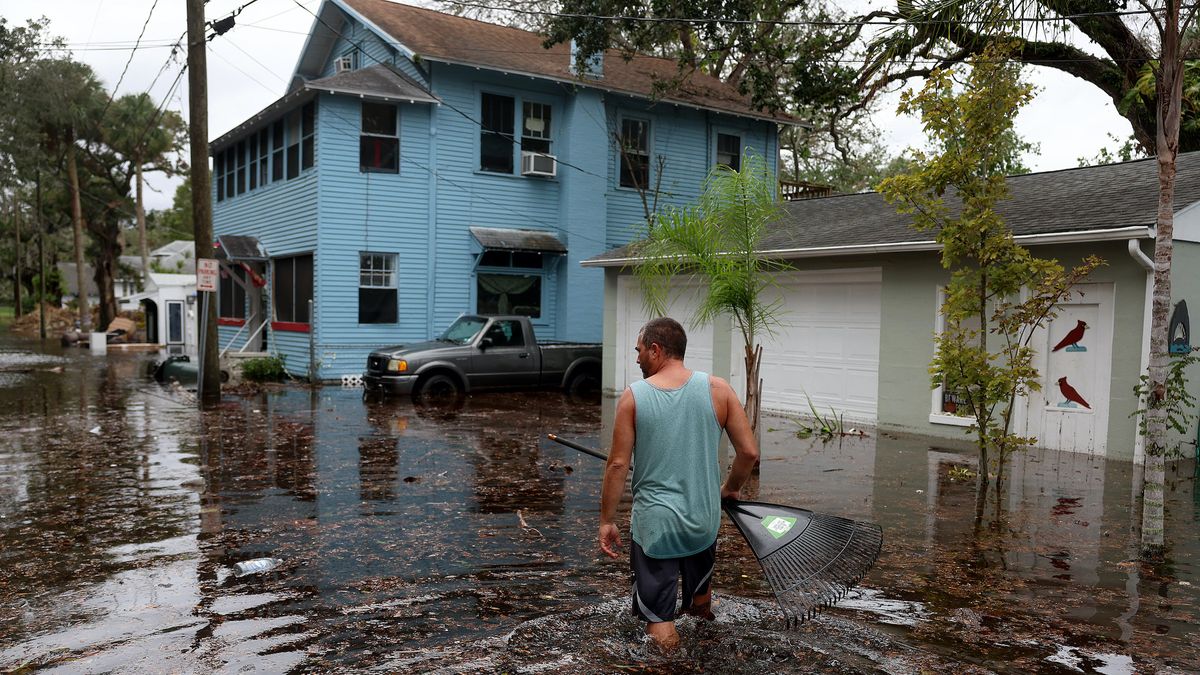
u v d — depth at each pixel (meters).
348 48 23.02
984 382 7.60
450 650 4.01
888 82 17.58
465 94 20.39
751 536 4.01
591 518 6.84
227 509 7.13
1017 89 7.32
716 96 24.14
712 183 9.31
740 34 18.27
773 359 14.25
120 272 56.50
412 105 19.81
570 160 21.25
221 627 4.36
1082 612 4.61
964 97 7.43
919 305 11.80
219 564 5.54
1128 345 9.68
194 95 15.43
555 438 4.86
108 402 15.51
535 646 4.04
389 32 20.41
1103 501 7.57
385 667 3.82
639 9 18.56
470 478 8.50
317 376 19.12
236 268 24.73
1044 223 10.44
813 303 13.54
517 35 24.11
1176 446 9.83
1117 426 9.78
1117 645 4.12
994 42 7.33
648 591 3.79
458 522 6.68
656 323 4.00
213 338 15.72
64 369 23.58
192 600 4.80
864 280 12.73
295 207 20.33
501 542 6.07
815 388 13.52
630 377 16.39
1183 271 9.77
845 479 8.50
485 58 20.48
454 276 20.47
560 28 18.59
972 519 6.85
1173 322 9.62
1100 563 5.58
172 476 8.58
